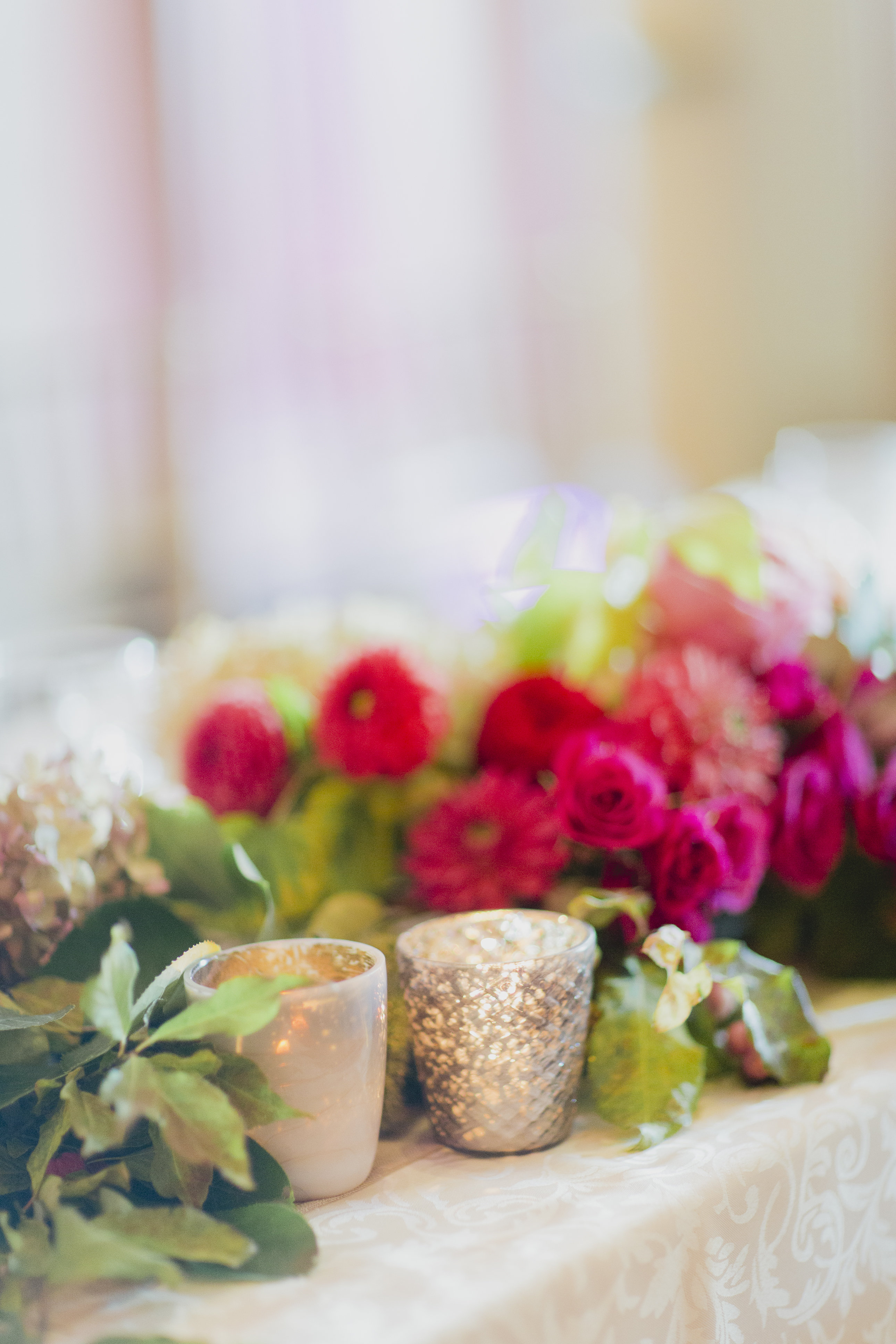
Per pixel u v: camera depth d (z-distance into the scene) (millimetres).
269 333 5109
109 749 1026
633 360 5020
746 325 4758
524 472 4609
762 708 874
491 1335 682
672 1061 783
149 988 736
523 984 756
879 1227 802
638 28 4727
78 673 1172
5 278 4750
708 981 777
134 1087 693
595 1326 708
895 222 4414
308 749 979
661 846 828
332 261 5258
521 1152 771
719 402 4855
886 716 937
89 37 4855
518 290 5168
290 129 5176
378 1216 737
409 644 982
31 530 4465
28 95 4758
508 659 979
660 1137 766
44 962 806
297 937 901
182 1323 684
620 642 946
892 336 4465
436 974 761
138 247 5031
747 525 924
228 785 952
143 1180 729
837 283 4531
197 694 1049
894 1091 808
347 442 5047
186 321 4883
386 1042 786
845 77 4387
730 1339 747
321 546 4449
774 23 4496
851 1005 893
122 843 825
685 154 4793
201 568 4469
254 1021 706
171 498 4613
